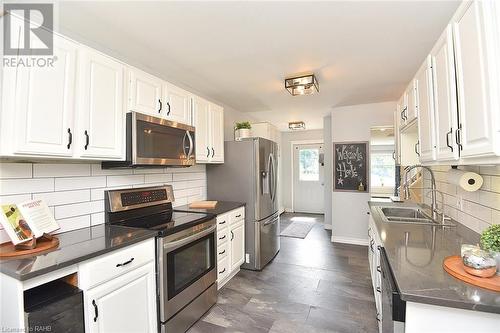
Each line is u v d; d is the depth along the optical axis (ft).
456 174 5.69
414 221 6.96
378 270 5.54
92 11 5.30
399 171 11.54
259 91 11.00
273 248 11.53
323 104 13.50
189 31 6.14
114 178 6.91
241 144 10.46
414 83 6.98
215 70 8.60
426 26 5.93
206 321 6.85
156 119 6.75
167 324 5.79
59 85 4.69
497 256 3.44
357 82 9.87
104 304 4.55
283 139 23.16
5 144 4.02
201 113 9.06
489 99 3.22
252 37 6.43
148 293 5.49
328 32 6.20
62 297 3.94
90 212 6.20
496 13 3.08
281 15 5.49
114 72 5.84
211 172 10.96
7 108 4.04
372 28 6.03
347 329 6.41
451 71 4.37
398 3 5.10
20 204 4.55
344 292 8.32
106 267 4.58
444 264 3.78
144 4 5.08
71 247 4.56
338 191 14.17
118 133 5.92
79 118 5.05
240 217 9.82
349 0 5.00
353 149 13.88
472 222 5.79
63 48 4.76
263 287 8.73
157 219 7.04
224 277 8.57
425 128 5.98
